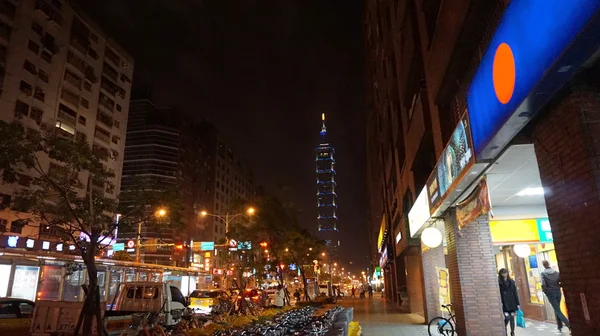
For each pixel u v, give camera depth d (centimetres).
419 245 1909
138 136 8400
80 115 5250
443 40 1061
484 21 836
